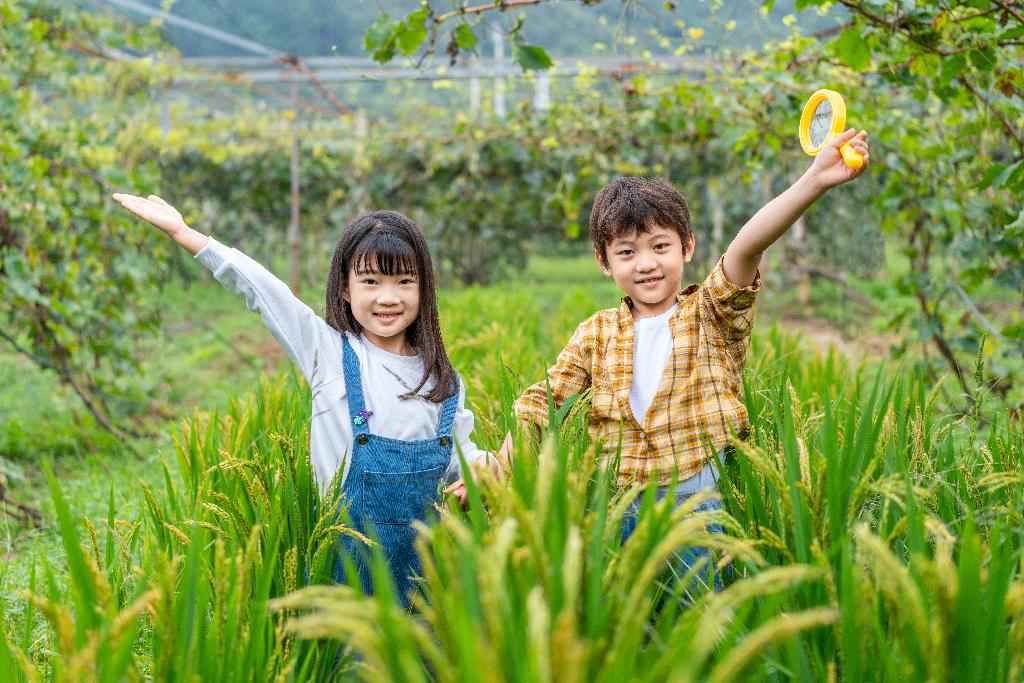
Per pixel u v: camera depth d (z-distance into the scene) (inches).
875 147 273.0
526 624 61.7
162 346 456.1
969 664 65.4
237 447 127.9
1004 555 70.9
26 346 413.7
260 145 652.7
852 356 201.2
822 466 80.5
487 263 780.0
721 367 115.5
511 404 125.3
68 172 266.7
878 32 173.3
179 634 73.5
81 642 72.1
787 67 266.7
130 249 290.5
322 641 91.2
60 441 274.4
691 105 331.9
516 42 171.0
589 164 458.6
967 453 105.0
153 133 394.3
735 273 111.1
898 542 90.0
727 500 100.0
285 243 837.2
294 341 115.8
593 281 933.8
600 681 55.6
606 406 117.2
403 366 118.8
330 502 100.9
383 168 598.2
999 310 413.7
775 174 556.4
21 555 171.6
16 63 280.2
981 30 153.6
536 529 61.2
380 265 113.3
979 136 207.0
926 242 272.2
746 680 67.7
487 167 566.3
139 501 194.1
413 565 112.3
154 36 371.6
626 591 66.3
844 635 67.5
